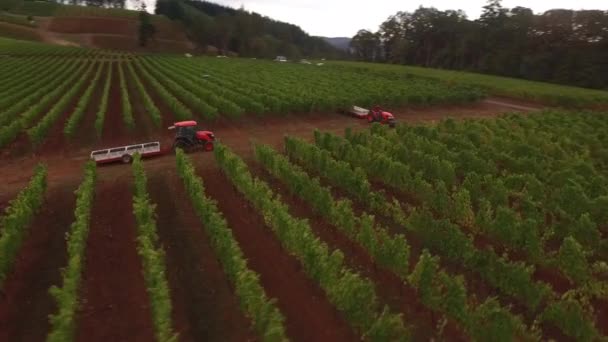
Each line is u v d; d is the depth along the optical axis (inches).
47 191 932.0
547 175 1000.9
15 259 640.4
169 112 1699.1
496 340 480.4
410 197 944.9
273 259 684.1
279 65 3782.0
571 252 622.2
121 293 586.2
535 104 2356.1
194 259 674.2
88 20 6028.5
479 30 4318.4
